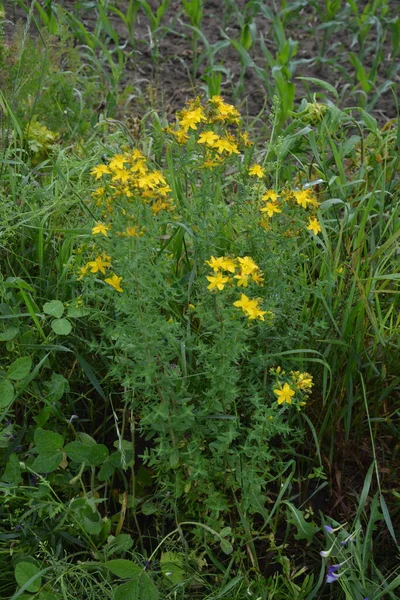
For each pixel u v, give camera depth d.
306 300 1.17
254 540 1.08
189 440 1.06
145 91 2.15
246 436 1.12
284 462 1.12
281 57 2.11
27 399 1.16
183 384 1.02
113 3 2.63
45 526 1.03
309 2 2.37
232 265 0.95
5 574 1.00
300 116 1.54
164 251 1.22
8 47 1.62
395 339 1.23
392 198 1.47
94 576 1.04
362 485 1.17
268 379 1.15
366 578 1.00
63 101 1.74
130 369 1.10
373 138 1.61
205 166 1.04
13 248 1.32
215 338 1.06
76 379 1.20
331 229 1.35
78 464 1.11
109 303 1.13
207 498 1.06
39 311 1.19
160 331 1.00
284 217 1.12
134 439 1.13
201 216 1.11
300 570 1.03
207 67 2.18
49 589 0.96
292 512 1.06
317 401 1.19
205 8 2.67
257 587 1.01
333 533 1.04
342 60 2.46
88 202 1.34
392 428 1.18
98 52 2.34
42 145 1.61
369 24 2.30
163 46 2.44
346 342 1.18
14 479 1.01
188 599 1.02
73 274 1.22
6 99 1.56
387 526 1.08
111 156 1.43
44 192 1.30
